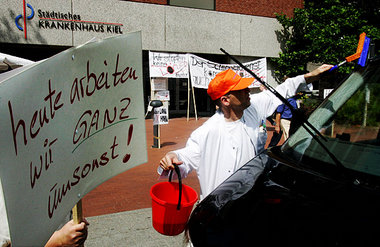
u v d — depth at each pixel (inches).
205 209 61.7
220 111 93.2
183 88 633.0
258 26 534.9
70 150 45.0
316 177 59.0
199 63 494.0
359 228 42.6
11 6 396.8
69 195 45.5
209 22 503.2
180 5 487.2
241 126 90.0
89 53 45.5
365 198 49.2
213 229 53.5
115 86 50.9
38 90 38.2
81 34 433.7
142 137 56.9
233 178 72.1
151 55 465.4
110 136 52.0
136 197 178.4
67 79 42.7
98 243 124.7
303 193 55.0
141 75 54.2
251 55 536.4
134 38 51.6
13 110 34.7
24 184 36.8
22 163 36.4
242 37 527.5
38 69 37.9
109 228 137.3
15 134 35.1
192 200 75.7
